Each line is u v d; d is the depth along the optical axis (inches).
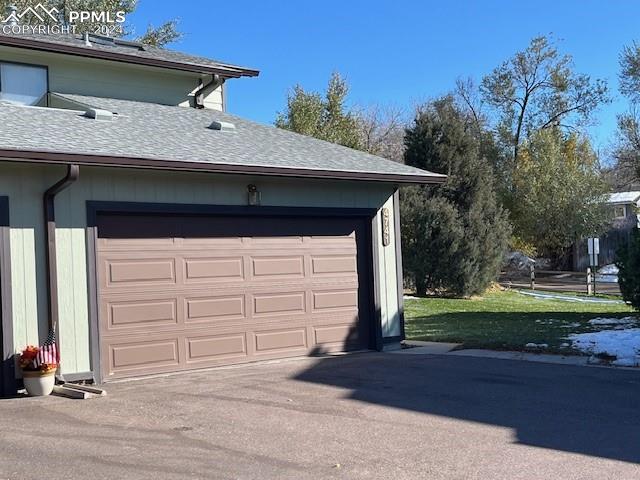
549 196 1467.8
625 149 1656.0
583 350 409.4
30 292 338.6
